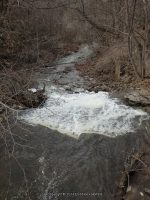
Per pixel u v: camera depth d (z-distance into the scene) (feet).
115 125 26.66
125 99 31.48
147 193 18.89
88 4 51.55
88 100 31.89
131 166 21.26
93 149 23.20
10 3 37.24
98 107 30.17
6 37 37.22
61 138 24.71
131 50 34.91
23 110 28.91
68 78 39.37
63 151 23.00
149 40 35.99
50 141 24.27
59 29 60.95
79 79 39.09
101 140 24.38
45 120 27.50
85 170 20.88
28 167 21.17
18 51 39.32
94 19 50.19
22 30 42.09
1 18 36.47
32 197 18.93
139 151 22.89
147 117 27.76
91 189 19.39
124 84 35.47
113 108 29.84
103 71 40.63
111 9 48.08
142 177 20.15
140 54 35.17
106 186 19.63
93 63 45.98
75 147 23.49
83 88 35.60
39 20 51.78
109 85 35.99
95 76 39.91
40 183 19.85
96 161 21.76
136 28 36.96
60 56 51.37
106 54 46.26
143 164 21.22
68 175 20.42
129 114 28.48
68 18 61.72
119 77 37.27
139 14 38.27
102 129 26.07
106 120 27.55
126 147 23.48
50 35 56.59
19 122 26.58
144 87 33.24
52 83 36.81
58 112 29.12
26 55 39.60
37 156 22.33
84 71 42.63
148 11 34.14
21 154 22.44
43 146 23.56
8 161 21.66
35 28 48.47
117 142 24.07
